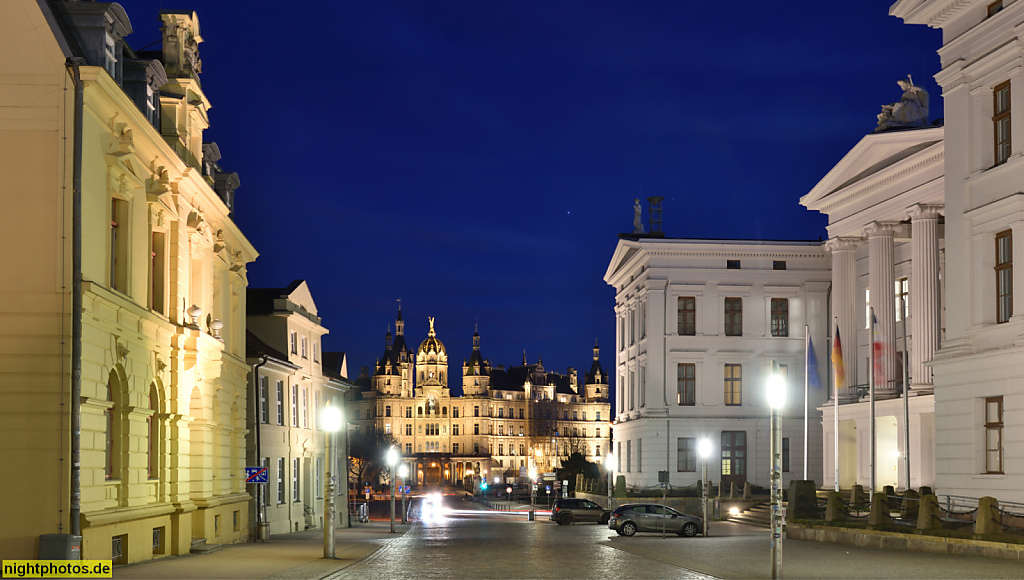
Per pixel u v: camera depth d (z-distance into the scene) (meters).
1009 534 27.67
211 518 35.50
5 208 22.92
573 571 26.52
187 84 33.91
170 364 31.17
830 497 38.06
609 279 87.19
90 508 23.53
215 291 38.41
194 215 33.19
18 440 22.39
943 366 35.22
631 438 77.25
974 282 34.28
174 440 31.44
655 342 72.38
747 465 71.88
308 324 56.12
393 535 49.34
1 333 22.59
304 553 33.56
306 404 56.16
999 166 32.91
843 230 58.00
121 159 25.28
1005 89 33.56
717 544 38.38
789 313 73.12
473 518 82.31
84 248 23.42
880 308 53.16
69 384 22.56
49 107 23.16
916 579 22.45
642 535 46.88
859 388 57.06
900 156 51.44
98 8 25.33
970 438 33.66
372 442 188.75
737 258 73.12
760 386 72.50
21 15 23.30
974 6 34.81
